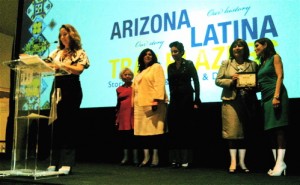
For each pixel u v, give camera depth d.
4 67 7.73
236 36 3.96
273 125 3.02
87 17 4.93
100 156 5.01
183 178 2.73
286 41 3.68
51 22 5.18
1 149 7.73
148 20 4.53
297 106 3.65
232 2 4.02
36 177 2.59
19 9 5.46
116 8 4.76
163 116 3.68
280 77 3.04
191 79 4.02
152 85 3.62
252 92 3.20
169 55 4.34
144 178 2.71
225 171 3.34
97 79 4.75
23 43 5.36
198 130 4.10
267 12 3.80
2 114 7.95
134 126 3.77
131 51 4.60
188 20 4.26
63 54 3.00
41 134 3.54
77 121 2.98
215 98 4.02
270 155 3.89
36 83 2.68
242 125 3.17
